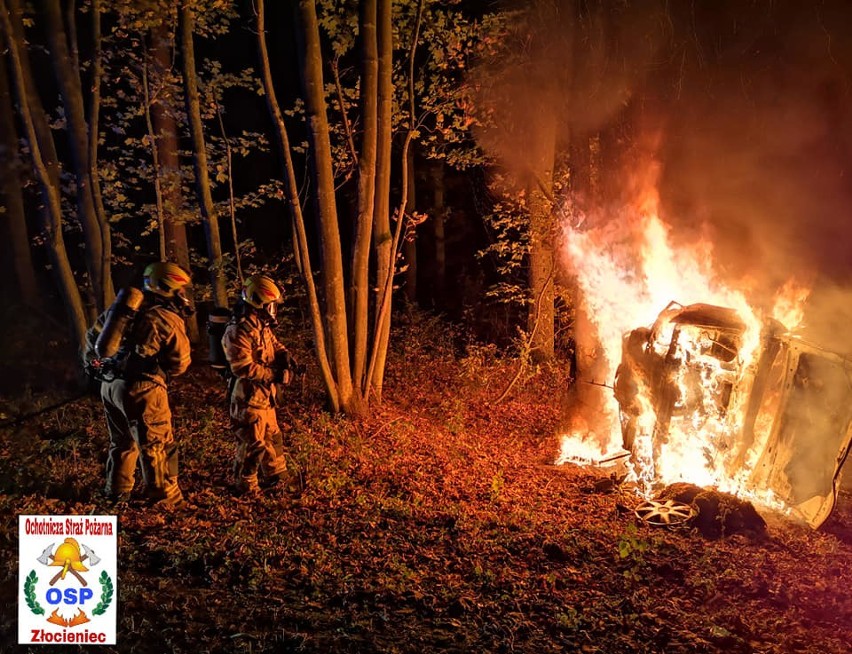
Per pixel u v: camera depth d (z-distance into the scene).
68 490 5.93
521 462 7.99
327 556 5.03
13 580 4.36
